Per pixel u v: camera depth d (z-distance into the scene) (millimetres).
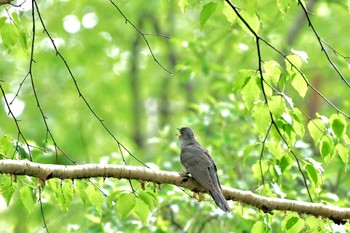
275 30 18812
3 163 7352
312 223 8773
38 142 21281
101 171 7867
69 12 21844
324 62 20094
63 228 13922
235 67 20859
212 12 7840
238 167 14531
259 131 8383
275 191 8789
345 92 19844
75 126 21797
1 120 20641
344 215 8844
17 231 17219
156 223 12492
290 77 8219
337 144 8430
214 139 14297
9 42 7789
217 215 12805
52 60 21609
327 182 14539
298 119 8320
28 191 7934
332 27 21891
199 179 8883
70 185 7891
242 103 14555
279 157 8711
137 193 8234
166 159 16469
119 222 12000
